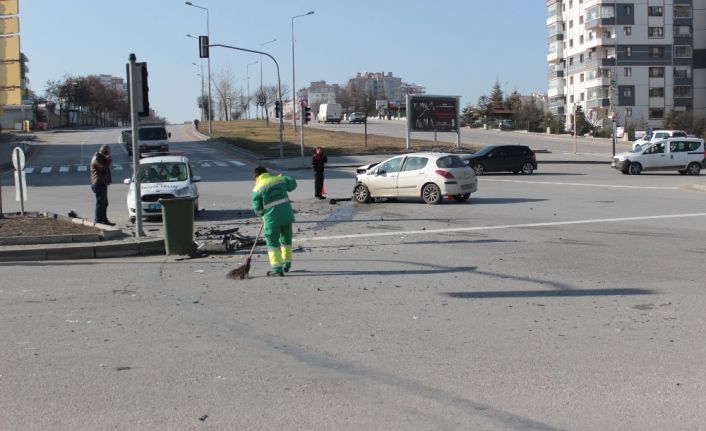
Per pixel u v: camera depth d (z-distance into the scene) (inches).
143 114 551.5
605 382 218.4
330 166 1814.7
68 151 2390.5
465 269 430.3
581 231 609.0
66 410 200.4
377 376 227.3
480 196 996.6
